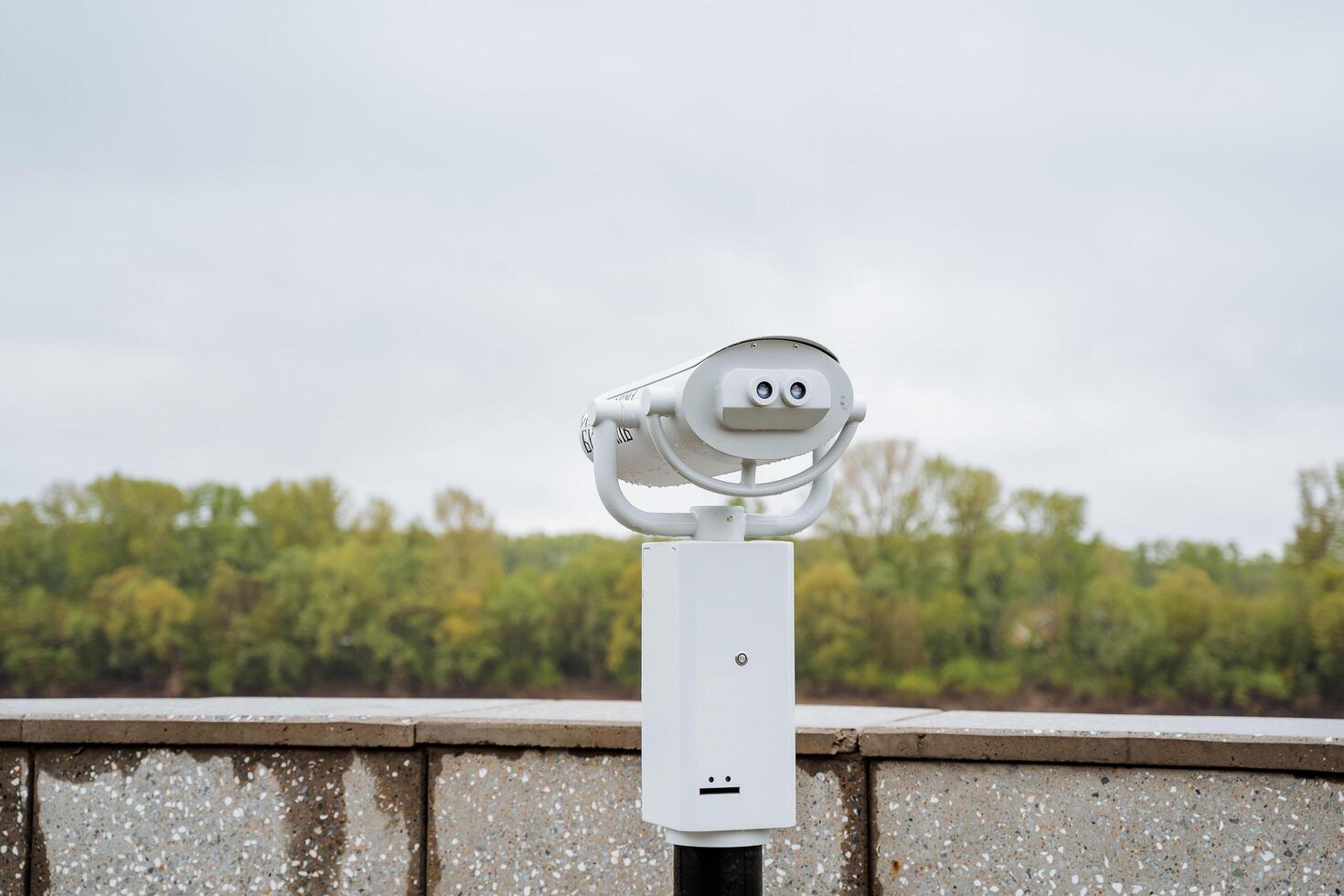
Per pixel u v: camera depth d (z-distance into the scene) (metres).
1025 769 2.70
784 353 2.00
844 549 33.53
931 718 3.12
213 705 3.41
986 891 2.71
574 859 2.84
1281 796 2.58
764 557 2.05
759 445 2.01
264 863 2.93
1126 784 2.66
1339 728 2.78
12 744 2.99
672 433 2.07
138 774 2.96
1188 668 31.52
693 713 2.00
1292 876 2.57
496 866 2.87
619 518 2.07
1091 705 31.80
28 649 32.97
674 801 2.02
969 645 32.47
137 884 2.95
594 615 33.19
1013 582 32.56
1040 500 32.72
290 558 34.59
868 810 2.77
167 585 33.78
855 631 32.31
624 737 2.80
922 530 33.12
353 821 2.91
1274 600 31.47
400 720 2.89
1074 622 32.25
